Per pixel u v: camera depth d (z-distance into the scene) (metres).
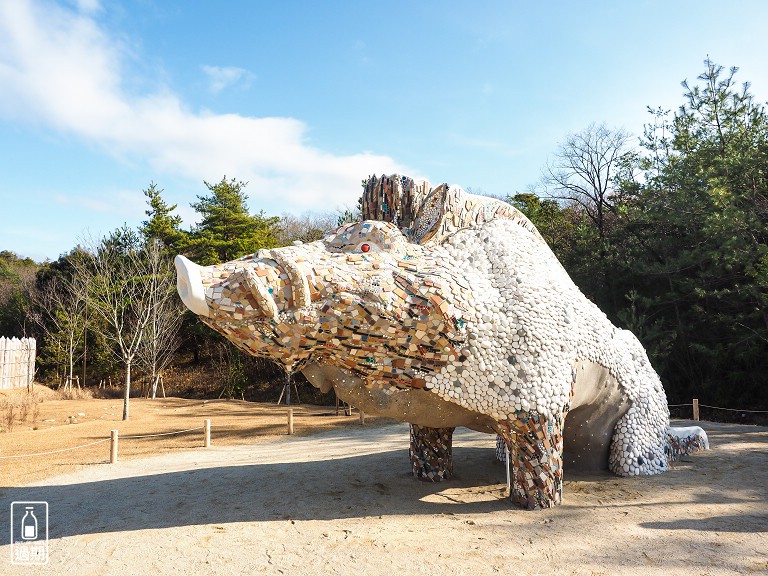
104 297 18.59
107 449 9.26
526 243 5.22
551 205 21.86
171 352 21.56
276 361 4.20
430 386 4.39
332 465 6.77
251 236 23.55
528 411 4.61
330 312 4.02
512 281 4.81
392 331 4.18
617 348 5.75
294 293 3.91
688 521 4.38
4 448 9.39
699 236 12.31
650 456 5.93
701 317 12.37
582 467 5.99
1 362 19.44
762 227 10.52
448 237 5.01
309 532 4.31
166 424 12.48
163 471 7.11
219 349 23.78
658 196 13.09
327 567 3.66
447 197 5.07
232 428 11.79
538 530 4.23
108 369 23.08
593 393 5.53
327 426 12.01
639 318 12.43
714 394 12.59
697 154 12.04
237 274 3.81
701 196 11.90
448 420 4.86
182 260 3.77
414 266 4.48
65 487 6.38
